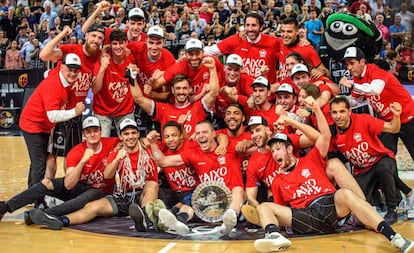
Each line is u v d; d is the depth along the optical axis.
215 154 5.91
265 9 14.70
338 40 7.53
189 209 5.81
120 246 5.06
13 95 13.76
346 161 6.34
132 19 7.15
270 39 7.25
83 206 5.89
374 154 5.82
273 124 5.91
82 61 6.37
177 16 14.85
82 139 6.71
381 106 6.40
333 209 5.23
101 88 6.75
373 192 6.07
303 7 13.86
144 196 5.96
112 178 6.11
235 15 14.10
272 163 5.67
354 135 5.82
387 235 4.79
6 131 13.89
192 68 6.75
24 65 14.97
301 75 6.44
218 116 6.72
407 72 12.25
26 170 9.20
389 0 14.31
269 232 4.97
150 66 6.98
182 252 4.84
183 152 6.00
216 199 5.66
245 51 7.27
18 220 6.11
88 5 15.23
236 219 5.24
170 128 6.02
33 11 16.52
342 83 6.36
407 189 6.23
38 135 6.34
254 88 6.29
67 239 5.31
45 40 14.77
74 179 5.90
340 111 5.74
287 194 5.39
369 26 7.47
